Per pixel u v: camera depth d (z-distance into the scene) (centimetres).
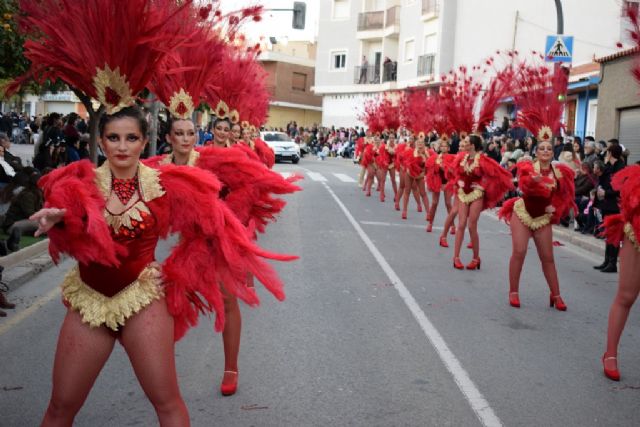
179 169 331
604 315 739
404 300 765
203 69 467
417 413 447
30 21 351
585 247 1249
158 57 337
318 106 5628
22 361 543
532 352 592
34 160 1441
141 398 468
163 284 328
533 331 662
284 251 1069
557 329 673
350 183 2495
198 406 453
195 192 328
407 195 1541
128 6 321
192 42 442
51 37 339
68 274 330
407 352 577
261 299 751
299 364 539
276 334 619
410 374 522
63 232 305
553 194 743
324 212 1616
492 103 1018
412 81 3681
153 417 437
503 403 470
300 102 5516
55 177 318
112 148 315
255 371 521
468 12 3175
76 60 330
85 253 306
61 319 667
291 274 891
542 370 545
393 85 4000
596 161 1152
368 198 1981
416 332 639
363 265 971
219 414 440
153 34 328
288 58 5381
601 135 1978
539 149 737
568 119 2408
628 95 1822
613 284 926
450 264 1007
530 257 1112
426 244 1191
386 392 483
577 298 819
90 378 320
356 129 4122
